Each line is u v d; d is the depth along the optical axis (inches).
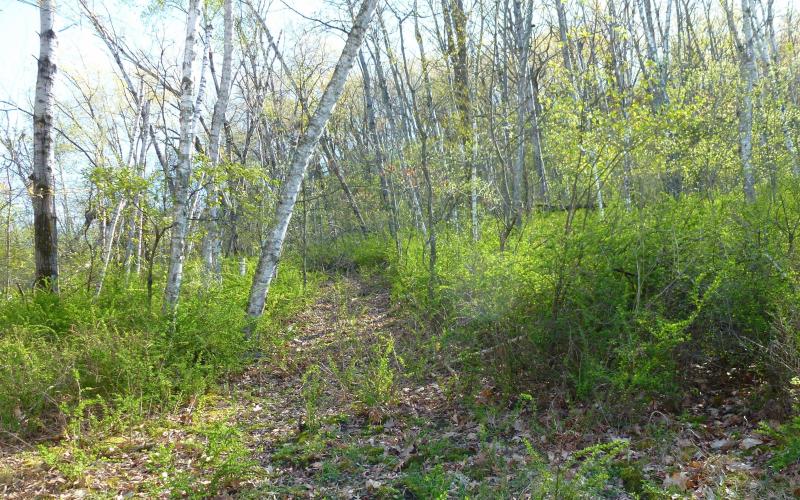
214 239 470.9
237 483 164.1
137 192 302.2
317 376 250.7
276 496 157.6
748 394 179.9
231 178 364.5
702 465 146.5
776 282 186.2
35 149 346.0
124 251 509.4
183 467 178.7
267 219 459.8
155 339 260.7
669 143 320.2
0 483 168.6
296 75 569.9
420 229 528.4
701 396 188.9
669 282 193.9
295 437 200.4
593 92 307.9
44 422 214.2
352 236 724.0
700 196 320.8
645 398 178.9
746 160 381.1
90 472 176.9
